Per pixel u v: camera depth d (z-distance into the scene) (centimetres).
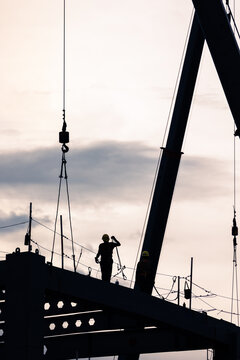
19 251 5506
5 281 5538
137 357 7431
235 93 6075
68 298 5894
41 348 5425
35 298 5444
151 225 8350
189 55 8388
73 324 6594
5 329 5441
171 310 6538
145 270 6600
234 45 6031
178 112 8406
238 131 6209
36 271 5481
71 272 5791
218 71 6088
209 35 6066
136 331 6919
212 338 6875
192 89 8431
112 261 6172
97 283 5962
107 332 6925
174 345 6900
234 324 7212
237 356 7006
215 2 6031
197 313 6775
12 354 5384
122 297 6131
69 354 6925
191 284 6769
